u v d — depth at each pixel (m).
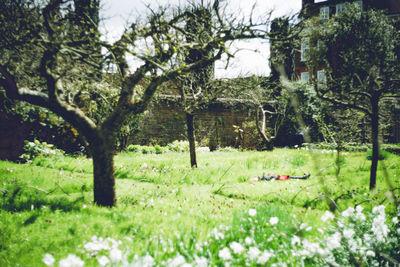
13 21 4.96
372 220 3.32
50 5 4.39
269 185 6.80
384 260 2.68
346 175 7.65
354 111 10.73
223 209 4.69
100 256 2.77
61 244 3.10
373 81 6.34
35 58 5.64
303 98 14.17
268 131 19.86
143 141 17.33
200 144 19.08
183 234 3.03
